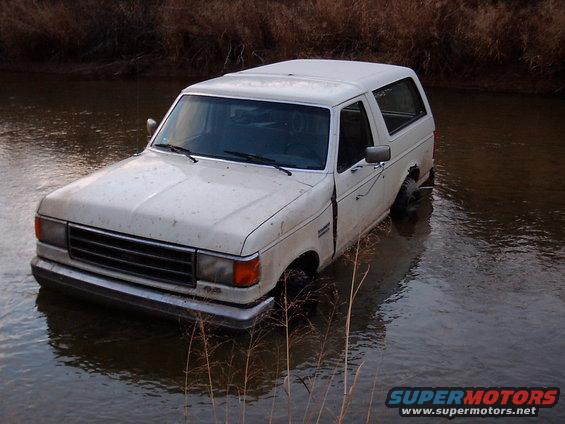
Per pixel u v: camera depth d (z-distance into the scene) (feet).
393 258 20.71
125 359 15.03
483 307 17.75
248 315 14.32
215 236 14.37
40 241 16.40
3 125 37.70
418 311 17.49
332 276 19.29
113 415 13.16
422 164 24.86
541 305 17.90
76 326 16.35
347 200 18.34
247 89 18.89
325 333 16.30
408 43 49.21
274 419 13.14
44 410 13.29
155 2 59.21
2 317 16.74
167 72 54.19
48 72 55.77
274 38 53.06
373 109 20.26
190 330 15.52
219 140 18.34
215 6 54.90
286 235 15.37
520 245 21.89
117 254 15.26
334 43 51.49
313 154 17.60
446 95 45.68
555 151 32.91
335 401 13.76
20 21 57.93
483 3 51.72
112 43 57.00
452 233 22.86
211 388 13.20
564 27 45.29
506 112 40.91
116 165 18.17
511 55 48.98
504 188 27.66
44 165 29.86
